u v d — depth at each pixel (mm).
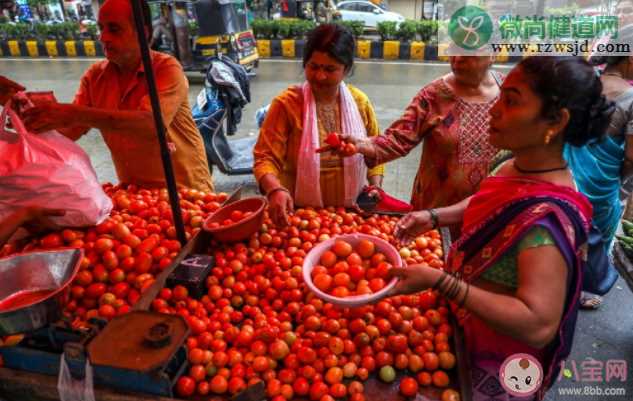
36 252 1500
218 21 9109
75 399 1232
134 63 2293
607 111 1108
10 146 1623
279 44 12242
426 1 17875
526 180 1196
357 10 15930
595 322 2973
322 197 2398
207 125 4367
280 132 2283
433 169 2363
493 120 1178
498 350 1351
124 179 2641
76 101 2521
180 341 1227
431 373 1422
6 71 11219
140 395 1200
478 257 1270
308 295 1614
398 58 11836
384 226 2098
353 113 2346
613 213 2568
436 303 1621
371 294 1313
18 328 1271
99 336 1236
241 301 1677
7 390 1299
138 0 1453
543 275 1061
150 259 1726
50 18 18500
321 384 1336
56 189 1664
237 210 2055
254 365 1376
